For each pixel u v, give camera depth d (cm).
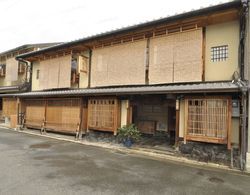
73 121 1350
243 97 786
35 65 1870
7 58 2347
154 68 1119
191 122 898
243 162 781
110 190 561
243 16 873
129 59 1222
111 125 1162
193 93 892
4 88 2102
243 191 585
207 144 873
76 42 1362
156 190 572
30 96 1584
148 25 1075
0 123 2050
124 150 1051
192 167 796
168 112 1292
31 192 527
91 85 1384
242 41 878
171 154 945
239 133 820
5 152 948
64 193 530
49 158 870
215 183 638
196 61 993
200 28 998
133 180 640
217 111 845
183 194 553
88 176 662
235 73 891
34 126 1627
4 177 625
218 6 867
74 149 1057
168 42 1088
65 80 1537
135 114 1405
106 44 1338
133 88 1097
